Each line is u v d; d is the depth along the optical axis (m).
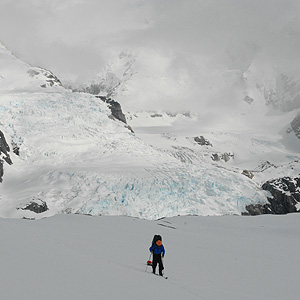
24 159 167.50
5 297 9.38
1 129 177.12
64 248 18.81
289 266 24.12
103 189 136.25
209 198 142.75
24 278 11.38
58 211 125.75
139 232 33.53
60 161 165.88
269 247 32.00
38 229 26.94
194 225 43.97
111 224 37.16
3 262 13.04
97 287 12.05
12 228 25.36
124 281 13.78
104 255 19.36
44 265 13.65
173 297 12.98
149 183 140.12
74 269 13.93
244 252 28.67
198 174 154.62
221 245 31.33
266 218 50.03
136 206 131.75
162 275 17.17
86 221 37.38
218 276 19.12
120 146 184.88
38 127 184.38
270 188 160.50
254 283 18.42
